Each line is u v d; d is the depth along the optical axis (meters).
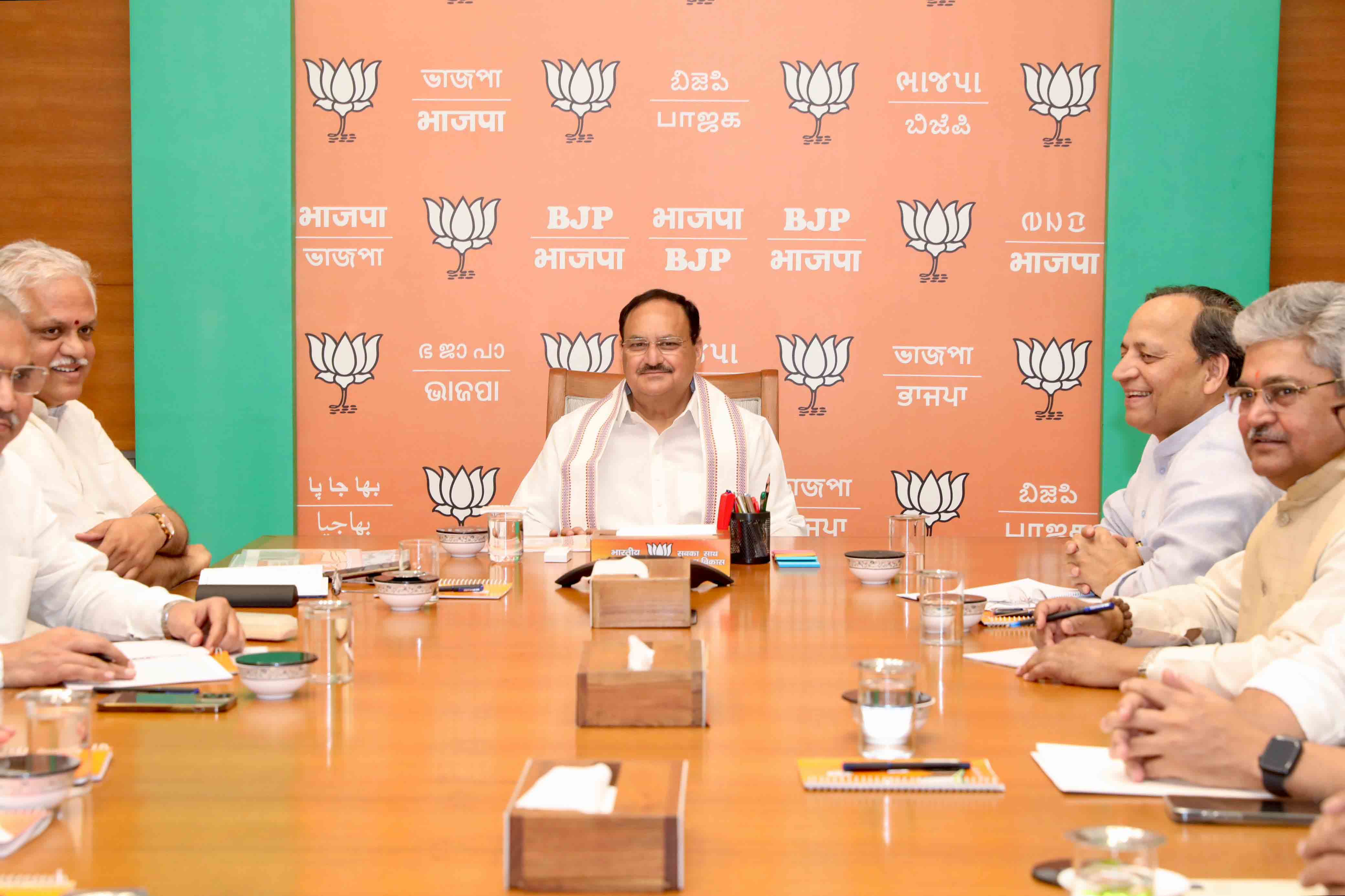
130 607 1.85
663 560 2.13
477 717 1.41
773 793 1.15
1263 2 4.12
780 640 1.83
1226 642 1.88
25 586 1.85
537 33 4.19
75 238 4.29
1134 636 1.81
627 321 3.14
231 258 4.13
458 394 4.28
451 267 4.25
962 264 4.25
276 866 0.98
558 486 3.20
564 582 2.28
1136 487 2.91
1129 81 4.14
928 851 1.01
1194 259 4.19
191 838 1.04
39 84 4.24
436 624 1.96
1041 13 4.18
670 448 3.20
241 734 1.34
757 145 4.23
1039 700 1.49
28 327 2.40
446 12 4.18
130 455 4.34
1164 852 1.01
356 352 4.25
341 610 1.57
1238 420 1.87
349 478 4.29
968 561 2.65
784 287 4.27
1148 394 2.69
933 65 4.20
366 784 1.17
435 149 4.21
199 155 4.11
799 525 3.19
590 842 0.94
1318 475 1.66
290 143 4.12
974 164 4.23
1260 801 1.11
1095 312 4.27
